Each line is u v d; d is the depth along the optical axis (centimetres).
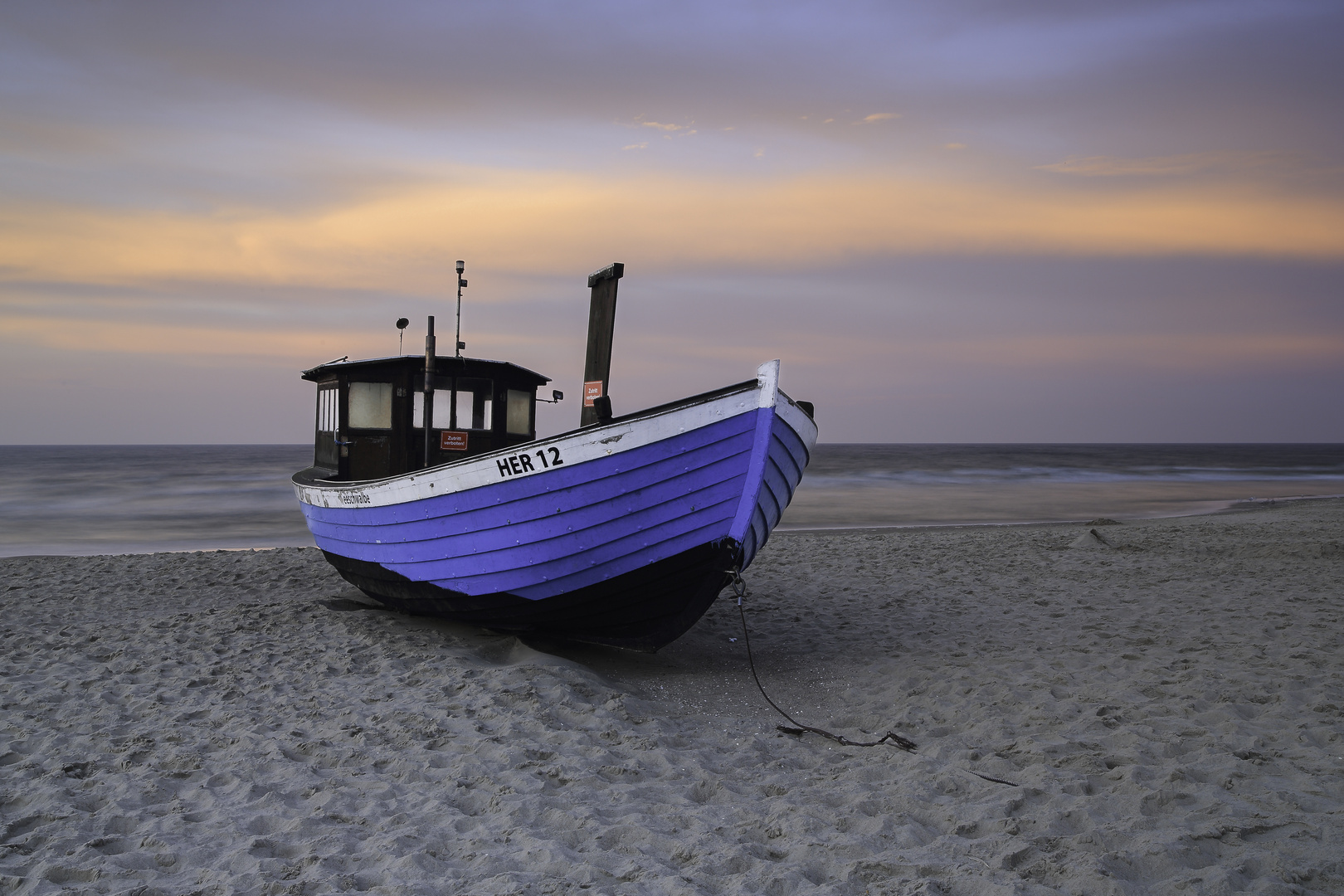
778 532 1772
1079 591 936
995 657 649
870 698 562
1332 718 476
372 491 680
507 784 407
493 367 785
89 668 621
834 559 1209
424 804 383
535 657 633
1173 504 2694
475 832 353
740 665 649
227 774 417
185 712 515
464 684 569
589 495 564
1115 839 334
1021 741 456
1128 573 1048
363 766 434
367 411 771
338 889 304
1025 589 955
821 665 647
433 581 666
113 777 411
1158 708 502
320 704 531
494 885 305
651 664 654
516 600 624
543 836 350
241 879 310
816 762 447
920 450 12594
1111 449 14762
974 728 489
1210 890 292
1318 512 2109
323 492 758
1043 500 2828
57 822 362
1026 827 351
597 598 601
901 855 327
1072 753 433
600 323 675
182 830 355
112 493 2945
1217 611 793
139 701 537
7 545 1631
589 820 364
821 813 372
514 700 538
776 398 561
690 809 381
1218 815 353
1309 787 382
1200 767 407
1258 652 632
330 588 995
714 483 556
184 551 1542
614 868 321
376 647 676
